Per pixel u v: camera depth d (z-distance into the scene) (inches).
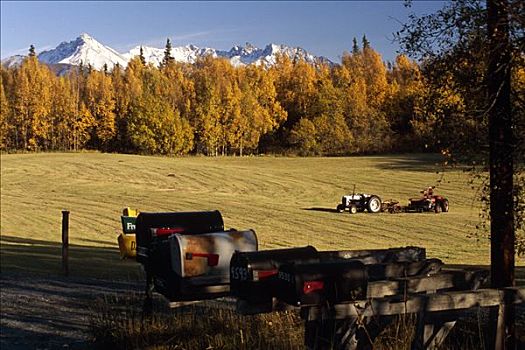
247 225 1234.0
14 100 3371.1
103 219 1365.7
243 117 3405.5
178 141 3243.1
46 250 815.1
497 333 221.5
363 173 2212.1
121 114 3420.3
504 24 229.9
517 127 254.5
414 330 228.8
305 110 3447.3
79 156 2731.3
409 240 1014.4
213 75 3585.1
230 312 305.9
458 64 253.1
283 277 209.5
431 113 268.2
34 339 352.2
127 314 329.7
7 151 3304.6
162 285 296.8
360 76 3356.3
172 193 1795.0
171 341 285.7
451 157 268.4
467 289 257.6
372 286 228.7
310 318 202.5
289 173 2246.6
